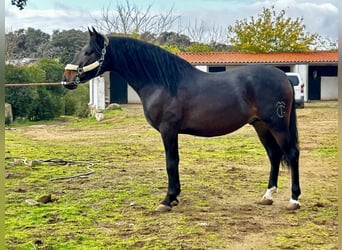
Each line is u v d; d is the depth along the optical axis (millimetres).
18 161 8344
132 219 4836
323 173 7352
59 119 23281
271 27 31141
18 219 4812
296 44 30906
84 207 5312
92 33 5246
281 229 4484
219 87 5117
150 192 6062
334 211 5094
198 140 11797
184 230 4441
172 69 5117
